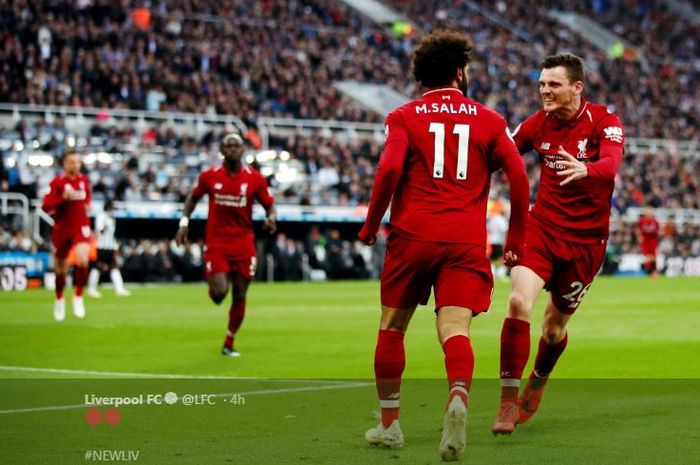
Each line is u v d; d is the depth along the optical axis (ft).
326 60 331.57
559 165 47.83
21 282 199.11
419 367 72.28
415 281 40.06
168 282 221.05
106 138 240.12
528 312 44.96
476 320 114.83
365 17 381.40
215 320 116.67
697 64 435.53
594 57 406.00
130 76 265.54
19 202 219.82
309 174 261.85
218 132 258.37
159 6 314.14
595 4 470.80
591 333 98.94
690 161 345.31
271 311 131.95
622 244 282.36
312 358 78.95
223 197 80.12
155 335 98.22
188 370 71.31
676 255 291.79
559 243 47.32
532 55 386.11
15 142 226.79
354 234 256.73
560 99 47.34
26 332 101.19
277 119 285.84
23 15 266.57
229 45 302.45
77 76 255.70
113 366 73.77
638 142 336.90
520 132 49.57
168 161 245.45
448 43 40.65
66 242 116.88
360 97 329.11
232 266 80.69
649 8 485.15
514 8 429.79
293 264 233.76
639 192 310.65
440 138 39.78
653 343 88.79
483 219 40.19
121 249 218.38
